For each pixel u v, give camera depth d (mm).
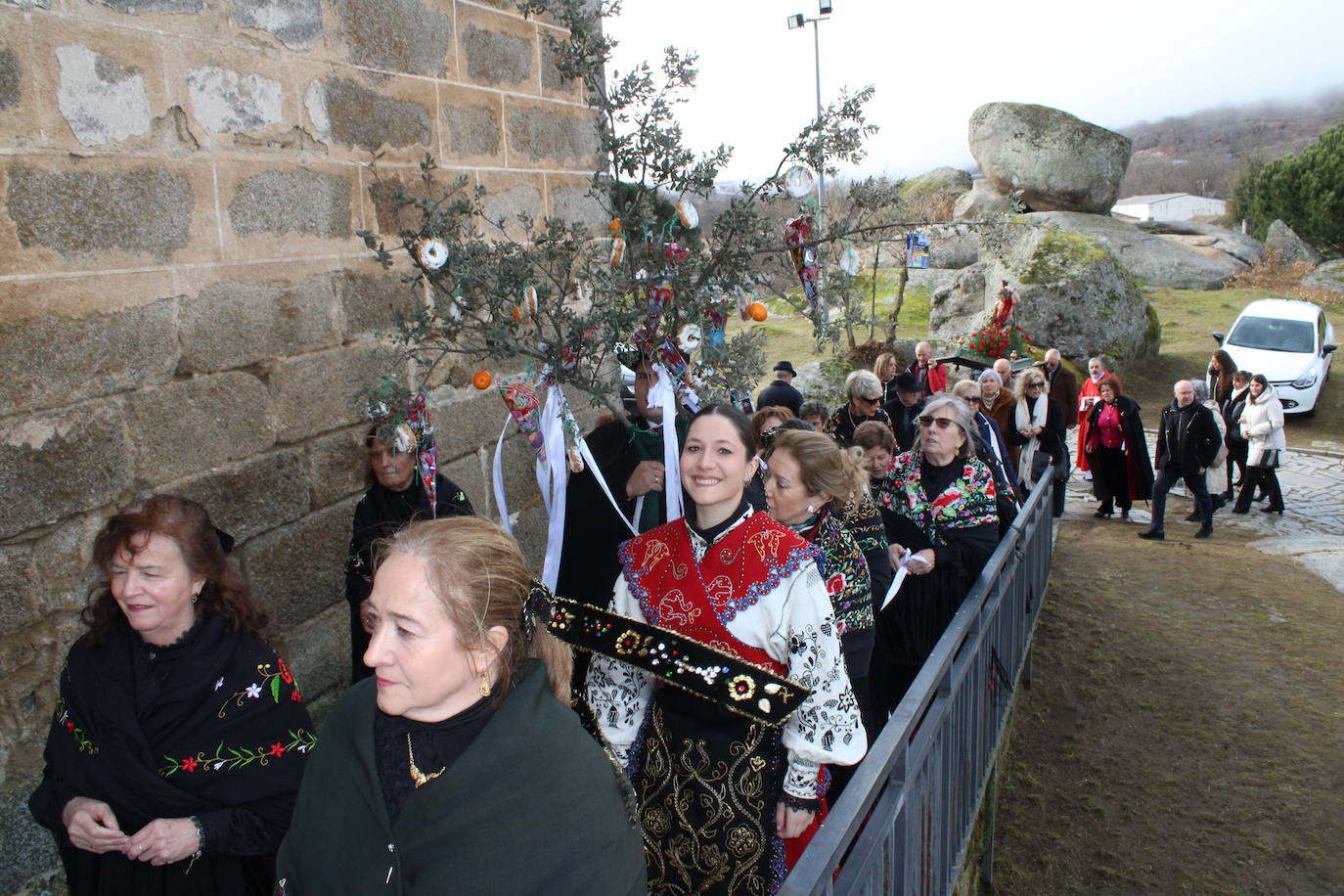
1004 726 4754
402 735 1543
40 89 2488
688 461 2279
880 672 4129
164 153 2818
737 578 2254
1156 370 17859
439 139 3896
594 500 3844
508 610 1541
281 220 3219
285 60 3191
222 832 2137
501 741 1491
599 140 4910
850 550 3066
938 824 3080
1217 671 6121
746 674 2123
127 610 2148
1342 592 7715
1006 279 17328
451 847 1449
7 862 2523
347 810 1521
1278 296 24156
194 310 2932
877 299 20453
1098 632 6738
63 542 2609
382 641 1474
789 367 7820
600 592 3838
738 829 2230
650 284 3420
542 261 4230
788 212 3496
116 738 2148
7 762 2516
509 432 4504
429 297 3895
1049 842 4527
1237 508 10938
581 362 3688
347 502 3584
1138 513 10930
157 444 2846
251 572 3205
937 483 4102
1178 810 4711
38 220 2500
